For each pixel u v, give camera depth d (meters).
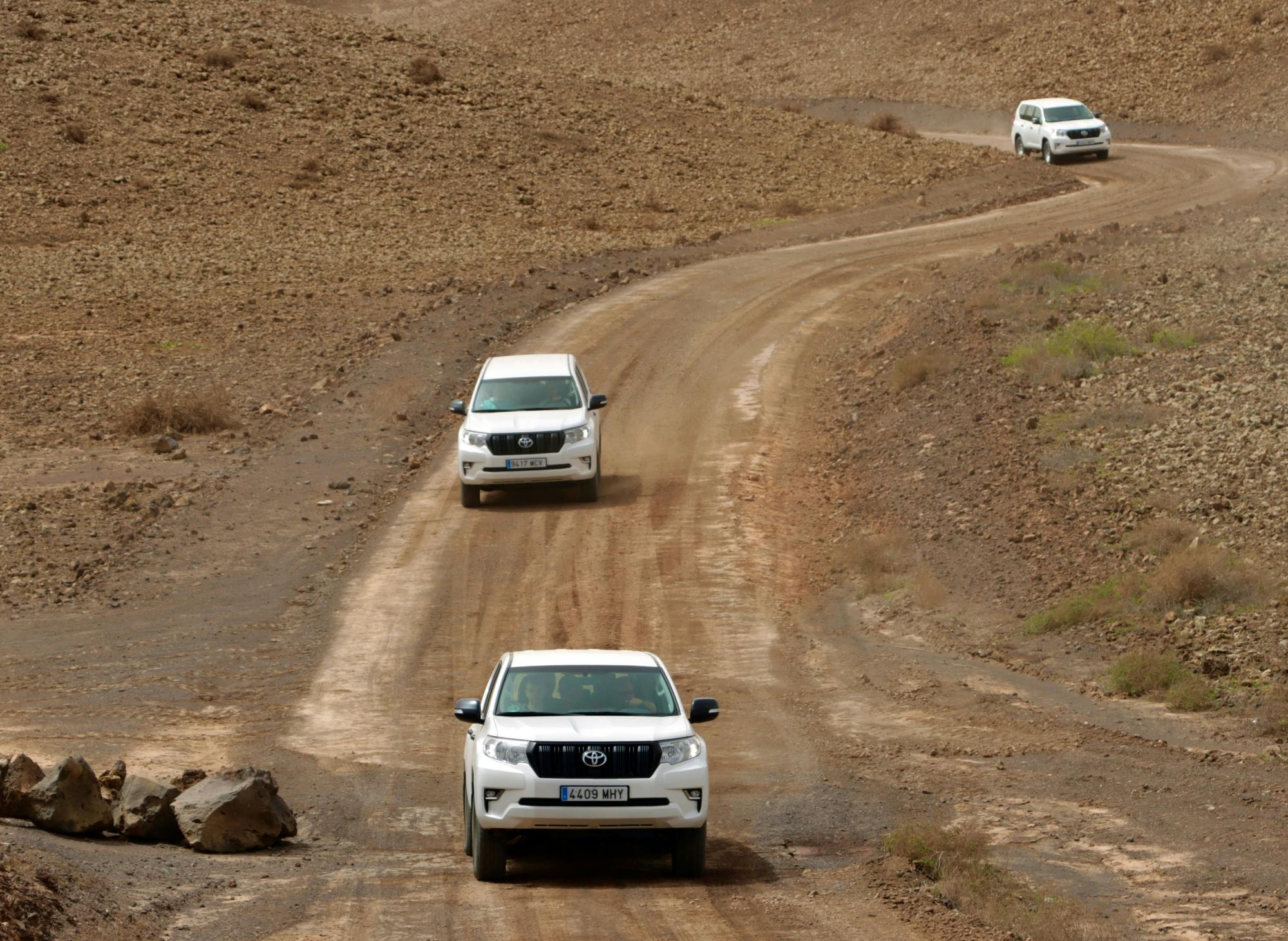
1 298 139.75
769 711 53.97
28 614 67.31
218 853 37.69
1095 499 73.81
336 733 51.88
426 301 139.00
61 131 192.75
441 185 196.50
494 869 34.84
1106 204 175.62
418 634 64.31
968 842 37.34
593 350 121.00
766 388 108.75
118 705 55.16
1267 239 132.00
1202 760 45.75
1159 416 84.62
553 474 82.31
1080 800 42.72
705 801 34.88
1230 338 98.81
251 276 152.00
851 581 71.00
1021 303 116.00
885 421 95.31
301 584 71.94
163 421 102.00
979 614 64.12
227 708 55.00
